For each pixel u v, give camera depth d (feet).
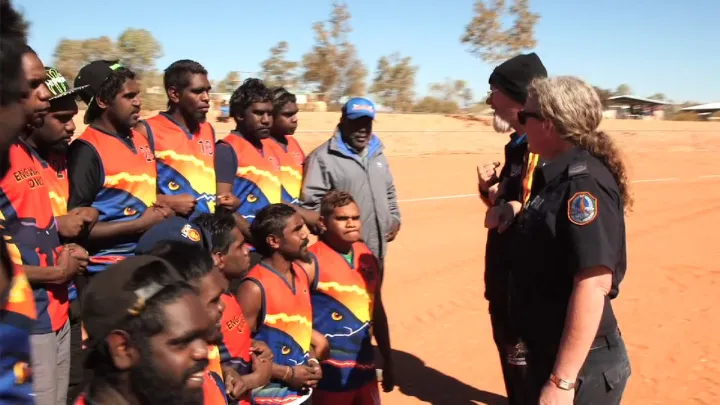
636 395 20.53
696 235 43.06
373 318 16.19
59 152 14.75
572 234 10.08
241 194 17.76
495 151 101.65
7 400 5.59
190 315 6.33
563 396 10.12
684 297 30.04
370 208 18.34
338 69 155.94
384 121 120.16
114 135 14.89
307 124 103.40
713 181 71.82
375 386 15.53
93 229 14.19
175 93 16.35
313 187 18.19
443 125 125.18
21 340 5.78
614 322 11.07
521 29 149.48
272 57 153.89
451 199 55.42
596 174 10.27
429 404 19.54
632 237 42.19
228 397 11.19
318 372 13.44
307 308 13.87
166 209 15.02
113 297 6.24
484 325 26.05
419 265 34.32
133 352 6.17
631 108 264.31
